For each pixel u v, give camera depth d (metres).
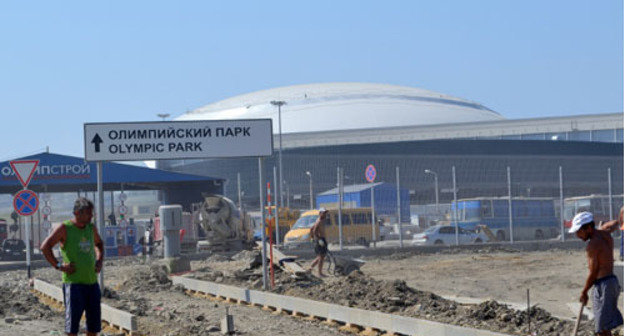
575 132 131.62
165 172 66.81
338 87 177.00
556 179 116.50
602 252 11.45
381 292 19.67
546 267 33.56
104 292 22.12
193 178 68.06
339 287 21.02
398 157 116.44
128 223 56.91
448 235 56.31
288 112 162.25
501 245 46.91
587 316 17.66
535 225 67.12
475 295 24.38
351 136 126.81
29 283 28.23
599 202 69.19
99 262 11.80
